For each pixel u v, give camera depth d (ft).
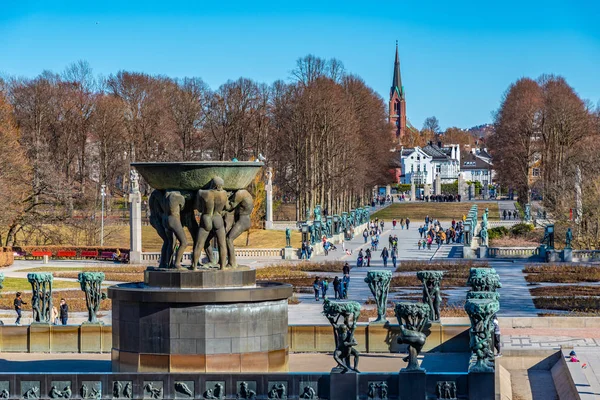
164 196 158.51
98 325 189.67
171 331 150.10
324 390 142.61
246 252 488.02
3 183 486.38
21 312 273.75
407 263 456.04
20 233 553.64
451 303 294.66
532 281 372.17
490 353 144.05
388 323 188.75
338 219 602.44
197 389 143.74
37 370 167.22
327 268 438.81
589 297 314.55
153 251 510.17
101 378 144.87
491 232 587.27
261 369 152.46
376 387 141.49
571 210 517.55
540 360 206.59
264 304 153.17
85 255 490.08
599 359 195.83
